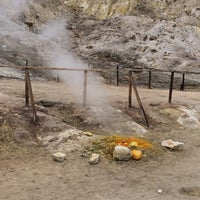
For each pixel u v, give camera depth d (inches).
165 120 500.4
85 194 290.8
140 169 346.0
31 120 410.9
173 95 674.2
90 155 362.9
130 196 291.1
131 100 537.3
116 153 357.1
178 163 367.6
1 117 401.7
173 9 1635.1
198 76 1147.3
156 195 295.4
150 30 1439.5
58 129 402.9
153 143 410.6
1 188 294.4
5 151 358.0
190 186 315.9
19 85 629.9
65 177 319.9
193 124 503.5
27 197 281.4
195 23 1530.5
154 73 1112.2
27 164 340.5
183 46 1341.0
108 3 1768.0
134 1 1737.2
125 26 1507.1
